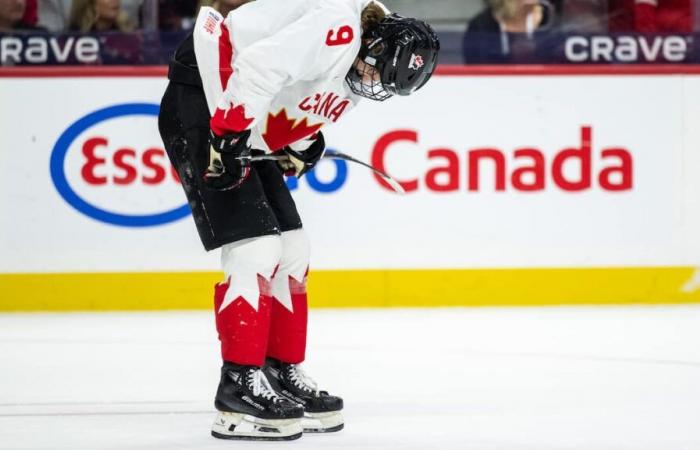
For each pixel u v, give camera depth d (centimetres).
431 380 1257
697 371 1303
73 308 1795
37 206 1789
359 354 1423
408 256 1812
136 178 1788
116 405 1132
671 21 1862
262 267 956
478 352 1433
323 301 1805
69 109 1786
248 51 884
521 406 1116
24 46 1809
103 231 1791
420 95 1800
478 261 1820
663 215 1844
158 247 1792
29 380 1268
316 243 1798
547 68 1816
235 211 945
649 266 1844
